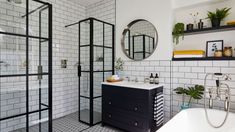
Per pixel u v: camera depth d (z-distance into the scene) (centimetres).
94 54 337
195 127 198
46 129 212
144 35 275
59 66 312
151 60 267
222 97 205
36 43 206
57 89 308
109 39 323
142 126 217
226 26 198
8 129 181
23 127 192
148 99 211
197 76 225
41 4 212
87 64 345
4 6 185
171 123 169
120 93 242
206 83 217
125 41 299
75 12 342
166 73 251
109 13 323
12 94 183
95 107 340
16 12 192
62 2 319
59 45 312
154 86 224
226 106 188
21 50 193
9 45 184
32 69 201
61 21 316
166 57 251
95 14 348
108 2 325
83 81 344
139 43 281
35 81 203
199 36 236
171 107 248
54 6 304
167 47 249
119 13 307
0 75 174
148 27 269
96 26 344
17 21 192
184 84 236
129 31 294
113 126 256
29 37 200
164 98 253
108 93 259
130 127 230
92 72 288
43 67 211
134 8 286
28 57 198
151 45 266
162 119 242
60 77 314
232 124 177
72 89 336
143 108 216
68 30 328
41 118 207
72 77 336
